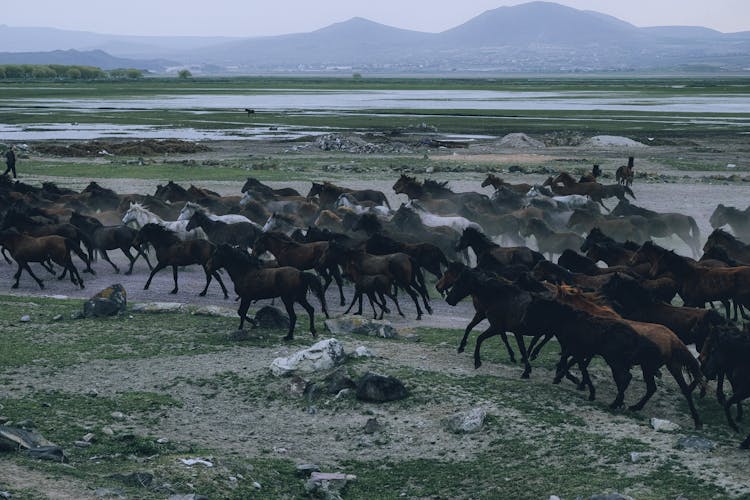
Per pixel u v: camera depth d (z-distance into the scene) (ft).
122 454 43.45
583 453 42.78
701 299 65.41
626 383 49.67
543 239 96.07
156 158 212.43
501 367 58.95
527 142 241.35
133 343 64.80
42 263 91.81
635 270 72.59
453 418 47.44
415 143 242.37
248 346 63.67
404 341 66.74
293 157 213.66
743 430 47.39
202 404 52.06
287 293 65.31
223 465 40.96
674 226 103.60
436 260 79.61
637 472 40.04
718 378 50.37
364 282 74.33
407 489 40.68
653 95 601.21
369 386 51.60
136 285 90.94
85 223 96.89
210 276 85.25
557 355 62.34
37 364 59.21
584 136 259.39
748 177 168.76
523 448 43.96
